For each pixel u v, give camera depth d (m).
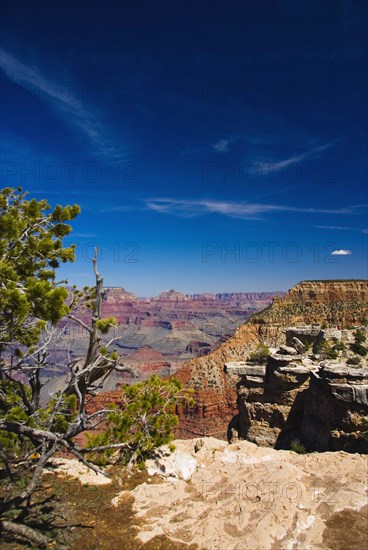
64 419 13.37
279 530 8.67
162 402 14.30
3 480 11.41
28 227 11.30
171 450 13.51
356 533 8.81
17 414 11.57
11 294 8.28
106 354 11.41
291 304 103.38
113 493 10.98
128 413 13.31
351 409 31.36
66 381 12.76
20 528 7.81
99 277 11.70
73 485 11.42
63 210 12.38
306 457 13.20
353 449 31.00
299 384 40.00
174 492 10.61
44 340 11.22
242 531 8.77
